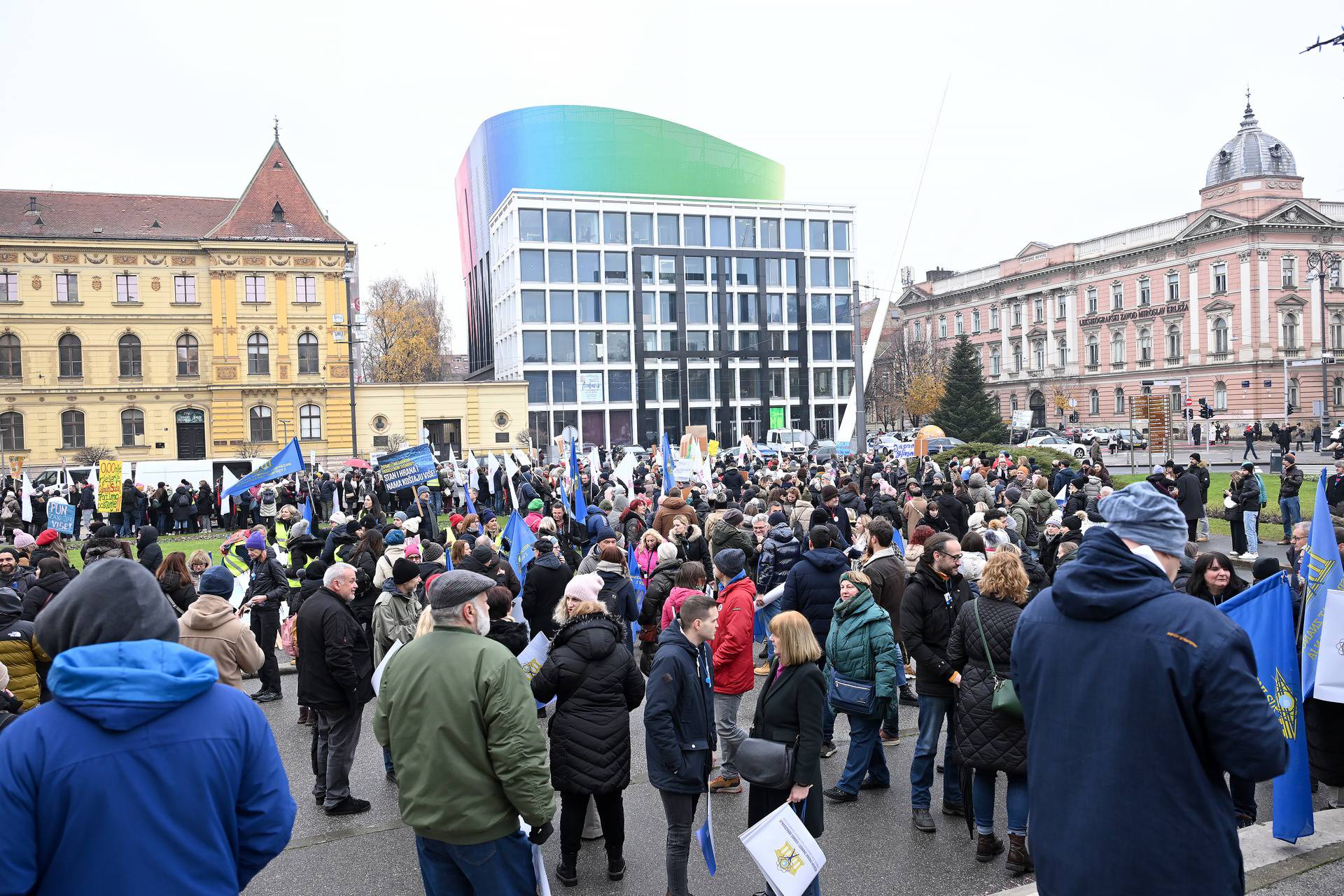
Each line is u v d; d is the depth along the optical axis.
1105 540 2.97
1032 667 3.11
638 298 72.31
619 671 5.62
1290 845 5.42
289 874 5.86
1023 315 82.38
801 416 77.31
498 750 4.13
